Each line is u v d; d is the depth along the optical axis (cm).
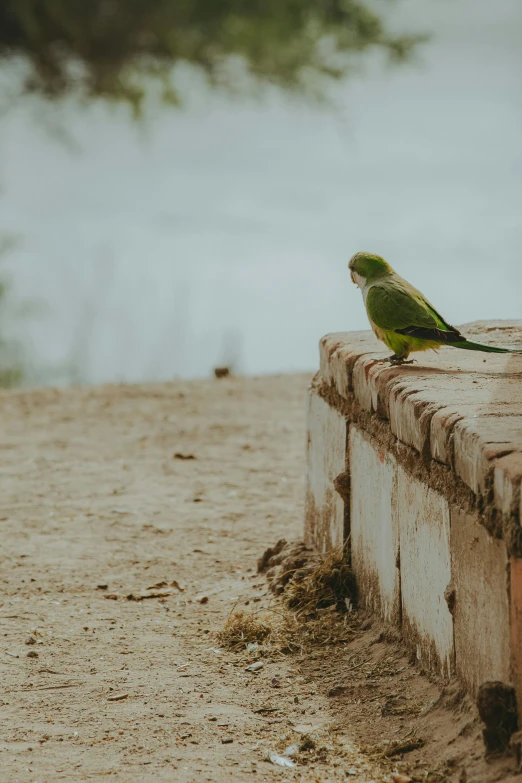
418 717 514
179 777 474
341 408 708
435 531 530
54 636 677
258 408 1354
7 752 507
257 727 531
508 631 444
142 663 627
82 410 1362
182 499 997
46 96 2100
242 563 823
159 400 1409
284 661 620
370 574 650
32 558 839
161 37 1964
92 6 1909
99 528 915
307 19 2044
